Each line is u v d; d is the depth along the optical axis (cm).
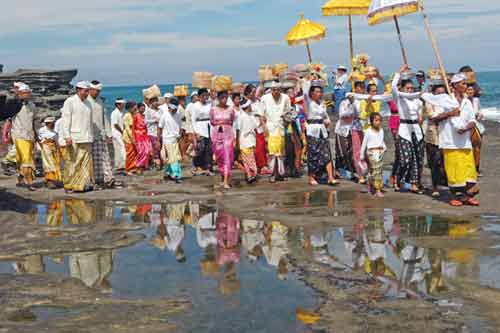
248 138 1161
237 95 1162
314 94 1087
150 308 472
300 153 1247
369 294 495
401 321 434
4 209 922
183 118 1652
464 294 489
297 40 1375
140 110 1469
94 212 897
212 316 452
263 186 1117
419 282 522
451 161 851
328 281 531
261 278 545
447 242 653
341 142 1154
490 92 6950
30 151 1168
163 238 715
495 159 1338
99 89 1161
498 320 433
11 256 643
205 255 632
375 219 782
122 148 1503
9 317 456
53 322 445
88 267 597
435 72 941
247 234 723
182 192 1073
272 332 419
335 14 1202
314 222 775
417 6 911
